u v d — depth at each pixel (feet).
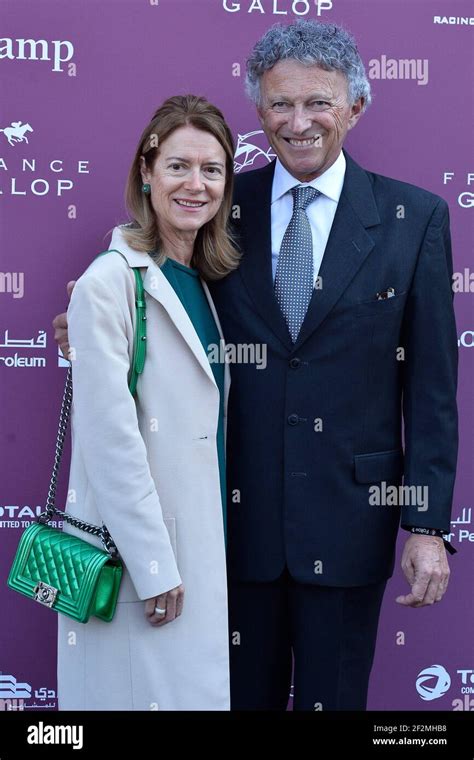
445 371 6.66
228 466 6.86
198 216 6.29
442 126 7.84
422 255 6.61
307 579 6.63
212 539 6.30
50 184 7.76
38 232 7.79
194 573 6.23
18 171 7.73
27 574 6.24
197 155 6.18
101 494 5.91
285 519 6.64
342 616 6.73
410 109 7.81
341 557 6.63
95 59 7.68
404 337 6.77
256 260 6.73
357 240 6.56
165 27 7.69
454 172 7.86
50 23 7.63
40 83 7.68
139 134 7.75
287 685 7.29
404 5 7.75
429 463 6.65
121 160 7.77
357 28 7.75
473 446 8.04
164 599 6.01
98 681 6.20
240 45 7.73
